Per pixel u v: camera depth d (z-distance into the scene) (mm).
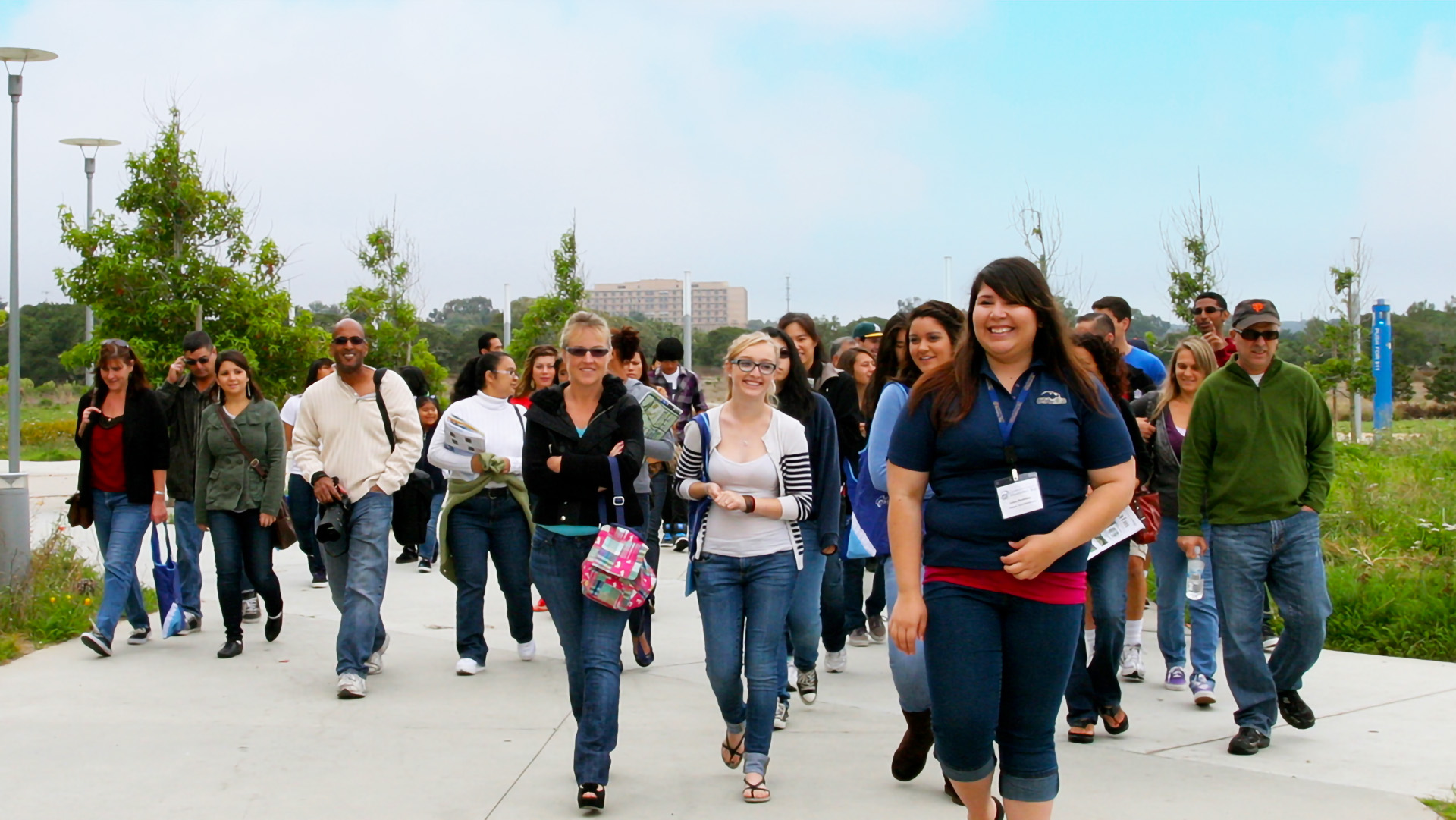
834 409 6793
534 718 6180
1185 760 5305
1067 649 3525
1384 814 4535
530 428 5062
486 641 8211
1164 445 6652
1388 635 7477
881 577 8141
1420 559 8953
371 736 5820
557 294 22359
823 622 7090
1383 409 22125
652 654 7426
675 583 10555
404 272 22656
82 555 11648
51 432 33000
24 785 5047
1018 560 3387
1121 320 8352
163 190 18188
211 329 18703
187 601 8398
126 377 7570
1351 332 22141
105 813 4719
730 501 4895
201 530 8500
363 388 6945
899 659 4746
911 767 4957
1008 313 3500
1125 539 5488
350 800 4891
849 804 4828
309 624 8672
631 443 5031
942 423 3570
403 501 7105
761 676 4938
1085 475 3566
